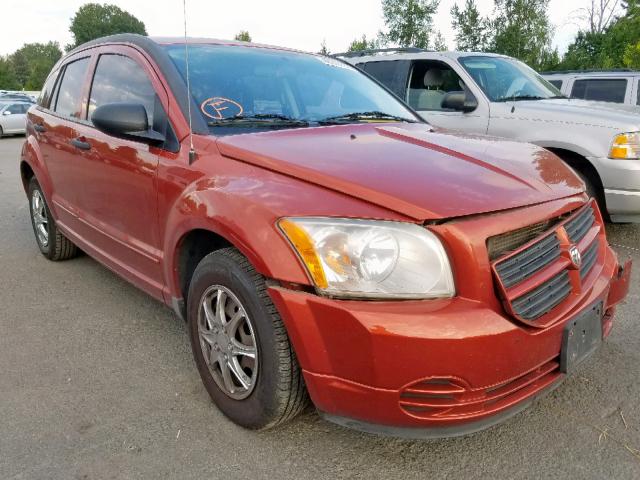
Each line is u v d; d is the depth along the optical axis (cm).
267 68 346
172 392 284
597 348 247
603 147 507
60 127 412
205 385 269
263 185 231
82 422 258
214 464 231
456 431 205
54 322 369
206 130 282
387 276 200
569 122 532
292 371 221
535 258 220
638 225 598
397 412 201
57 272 466
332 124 318
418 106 663
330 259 203
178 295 286
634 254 504
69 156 393
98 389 287
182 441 245
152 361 317
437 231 202
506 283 206
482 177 234
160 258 300
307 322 205
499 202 216
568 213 248
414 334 191
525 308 210
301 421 259
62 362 315
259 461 233
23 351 328
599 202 530
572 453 238
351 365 201
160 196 288
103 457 234
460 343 192
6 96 2480
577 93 958
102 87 368
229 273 233
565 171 274
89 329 358
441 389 199
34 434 249
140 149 306
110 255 365
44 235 493
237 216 225
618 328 352
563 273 232
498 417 209
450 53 655
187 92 298
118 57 358
